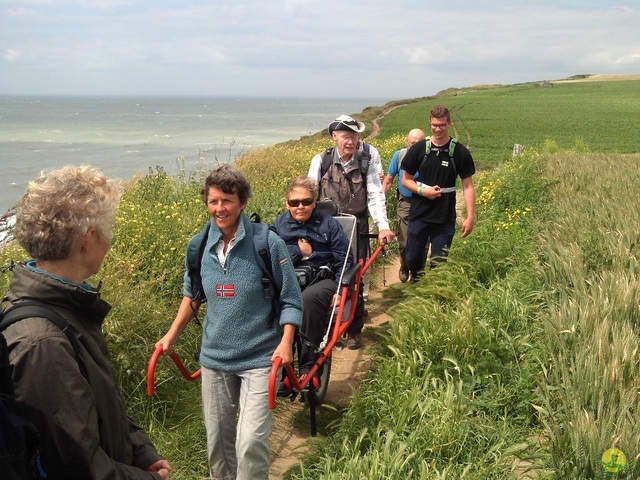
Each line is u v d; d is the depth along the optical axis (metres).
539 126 45.53
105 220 2.15
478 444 4.05
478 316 5.72
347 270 5.16
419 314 5.86
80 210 2.06
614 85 133.12
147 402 4.82
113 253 5.82
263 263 3.58
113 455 2.13
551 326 4.92
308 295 4.89
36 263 2.14
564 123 48.12
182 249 6.46
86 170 2.17
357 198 6.70
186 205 8.52
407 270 8.72
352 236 5.66
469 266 7.32
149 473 2.22
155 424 4.67
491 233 8.95
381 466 3.63
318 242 5.25
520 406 4.46
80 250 2.12
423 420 4.21
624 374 4.11
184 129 86.81
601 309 5.04
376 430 4.31
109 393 2.08
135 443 2.43
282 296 3.65
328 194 6.71
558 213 9.23
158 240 6.46
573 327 4.75
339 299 5.00
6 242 5.81
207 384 3.74
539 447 4.06
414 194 7.33
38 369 1.85
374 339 6.71
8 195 25.56
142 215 7.23
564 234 7.62
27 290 1.98
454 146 7.06
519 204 10.77
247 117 148.88
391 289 8.55
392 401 4.60
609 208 8.77
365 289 7.34
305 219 5.25
